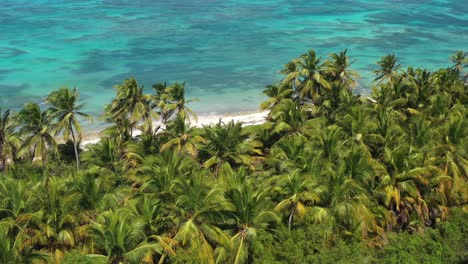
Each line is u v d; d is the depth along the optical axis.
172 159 36.69
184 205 30.33
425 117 44.09
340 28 136.12
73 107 48.31
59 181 34.75
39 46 112.88
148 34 126.38
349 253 31.03
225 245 29.19
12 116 49.53
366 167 34.25
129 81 50.38
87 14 151.38
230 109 77.31
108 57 105.38
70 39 119.62
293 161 36.19
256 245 30.05
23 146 46.59
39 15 148.88
